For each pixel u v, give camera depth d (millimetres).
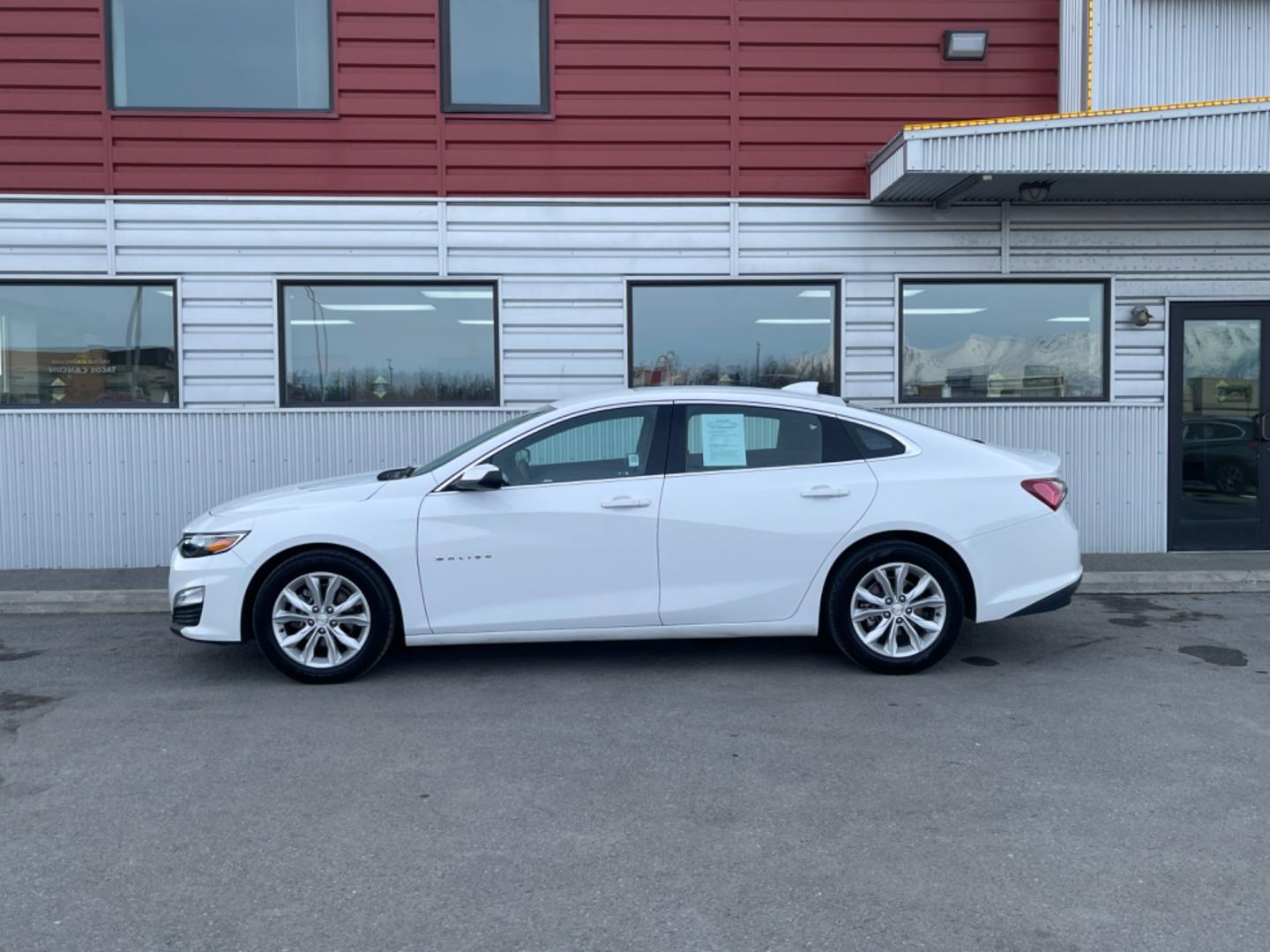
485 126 9547
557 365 9711
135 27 9375
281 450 9555
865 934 3189
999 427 9836
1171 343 9883
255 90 9492
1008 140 8477
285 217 9469
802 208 9719
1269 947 3115
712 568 5855
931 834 3895
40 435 9391
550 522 5797
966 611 6102
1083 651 6582
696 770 4535
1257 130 8516
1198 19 9234
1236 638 6934
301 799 4246
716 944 3137
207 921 3283
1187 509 9969
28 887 3506
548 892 3463
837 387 9852
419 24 9453
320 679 5832
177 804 4195
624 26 9570
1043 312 9945
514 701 5551
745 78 9641
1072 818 4039
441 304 9719
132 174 9367
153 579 8805
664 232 9680
